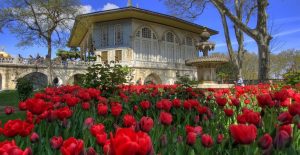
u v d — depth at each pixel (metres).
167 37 47.50
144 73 43.38
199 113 3.53
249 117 2.46
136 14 41.06
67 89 6.02
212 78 14.15
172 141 2.49
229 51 31.05
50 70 38.34
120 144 1.19
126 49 42.28
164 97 6.89
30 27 37.25
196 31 51.47
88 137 2.62
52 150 2.35
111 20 43.44
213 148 2.43
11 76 37.47
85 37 53.31
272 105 2.96
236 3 29.70
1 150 1.39
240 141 1.92
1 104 16.59
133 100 5.46
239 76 26.64
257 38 22.31
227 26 30.86
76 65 41.94
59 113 2.86
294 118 2.54
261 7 22.02
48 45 38.19
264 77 21.97
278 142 1.90
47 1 36.22
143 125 2.27
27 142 2.56
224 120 3.76
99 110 3.30
